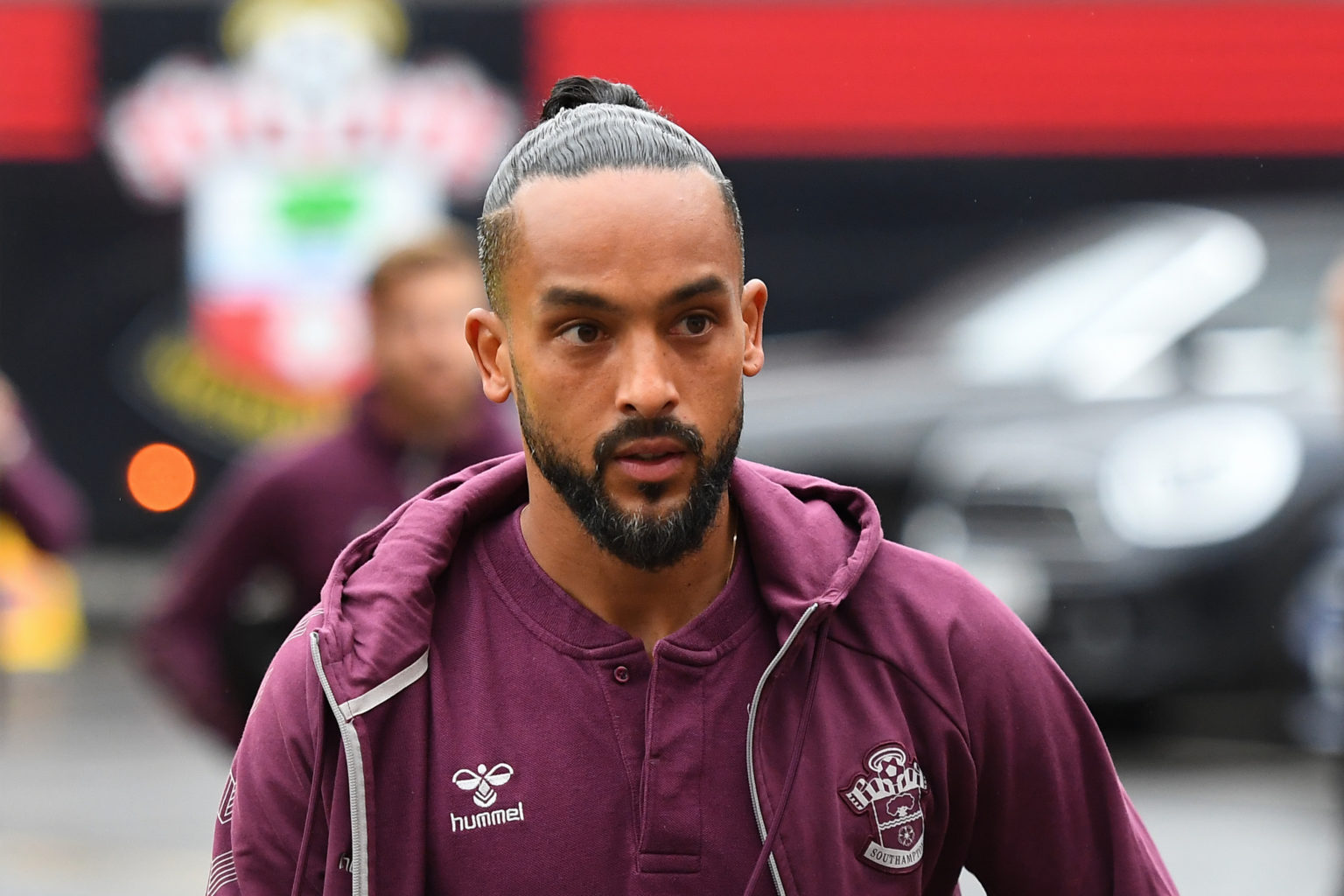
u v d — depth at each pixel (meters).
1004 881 8.16
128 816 25.41
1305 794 24.25
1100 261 31.34
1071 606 24.95
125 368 35.66
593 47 35.22
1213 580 24.66
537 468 7.51
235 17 35.19
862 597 7.86
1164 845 22.17
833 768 7.54
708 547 7.66
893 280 35.56
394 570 7.68
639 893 7.29
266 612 14.96
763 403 29.19
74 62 35.09
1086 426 25.91
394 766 7.42
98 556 36.09
